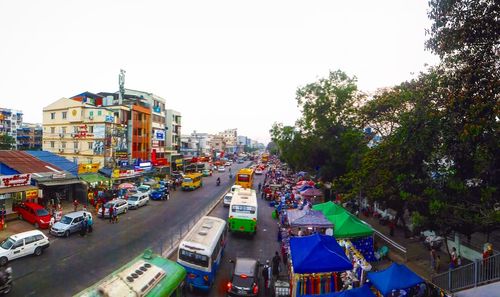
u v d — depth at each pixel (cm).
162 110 6144
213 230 1688
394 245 2003
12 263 1652
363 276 1417
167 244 2070
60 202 3194
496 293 1037
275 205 3472
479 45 1048
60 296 1319
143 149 5300
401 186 1644
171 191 4522
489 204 1210
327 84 3578
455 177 1352
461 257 1805
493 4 976
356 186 2102
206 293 1432
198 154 9994
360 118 2783
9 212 2488
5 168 2825
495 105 934
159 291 948
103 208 2777
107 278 928
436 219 1395
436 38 1138
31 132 9238
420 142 1450
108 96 5178
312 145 3638
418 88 1568
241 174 4250
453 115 1134
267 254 2014
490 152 1147
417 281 1177
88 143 4338
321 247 1412
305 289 1355
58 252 1855
